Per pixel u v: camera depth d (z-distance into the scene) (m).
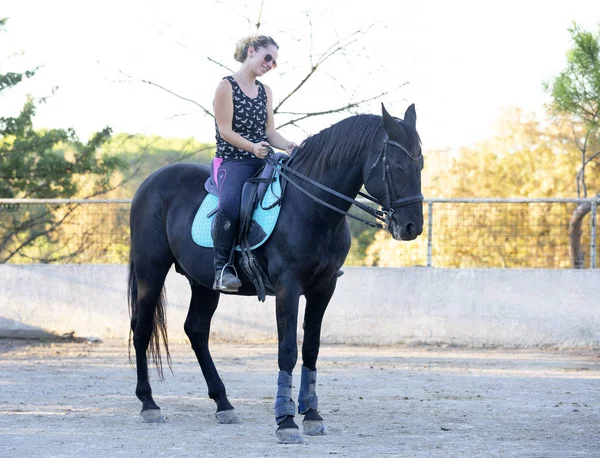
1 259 13.70
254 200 5.75
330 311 12.16
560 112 12.80
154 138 16.58
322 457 4.88
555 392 7.87
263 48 6.02
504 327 11.70
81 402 7.20
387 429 5.91
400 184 5.23
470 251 12.31
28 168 17.59
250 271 5.75
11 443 5.32
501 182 30.27
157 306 6.79
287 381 5.47
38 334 12.79
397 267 12.02
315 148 5.66
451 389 8.07
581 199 11.55
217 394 6.32
